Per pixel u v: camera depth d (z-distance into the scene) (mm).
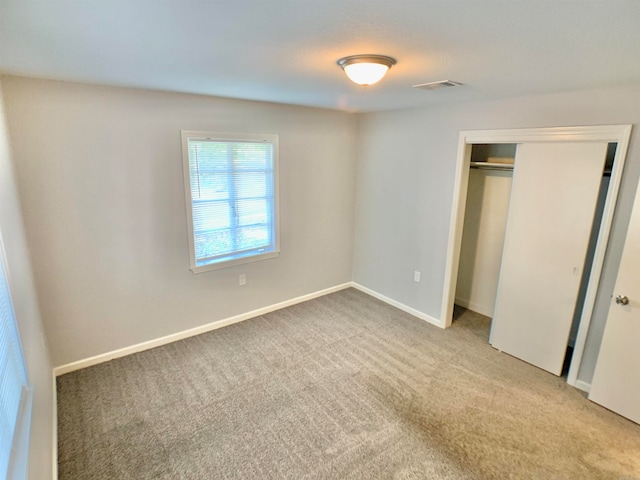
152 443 2303
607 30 1343
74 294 2922
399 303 4398
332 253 4715
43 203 2654
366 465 2166
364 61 1787
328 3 1149
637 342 2471
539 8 1159
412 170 3977
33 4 1158
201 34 1471
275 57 1831
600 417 2588
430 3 1138
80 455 2195
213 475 2090
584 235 2805
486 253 4160
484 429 2461
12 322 1576
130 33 1466
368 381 2967
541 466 2172
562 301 2977
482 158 4066
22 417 1463
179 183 3277
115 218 3000
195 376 2998
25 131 2498
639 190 2389
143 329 3348
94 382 2885
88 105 2713
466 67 1975
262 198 3920
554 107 2789
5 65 2072
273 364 3189
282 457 2217
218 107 3359
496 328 3453
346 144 4469
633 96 2410
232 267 3828
